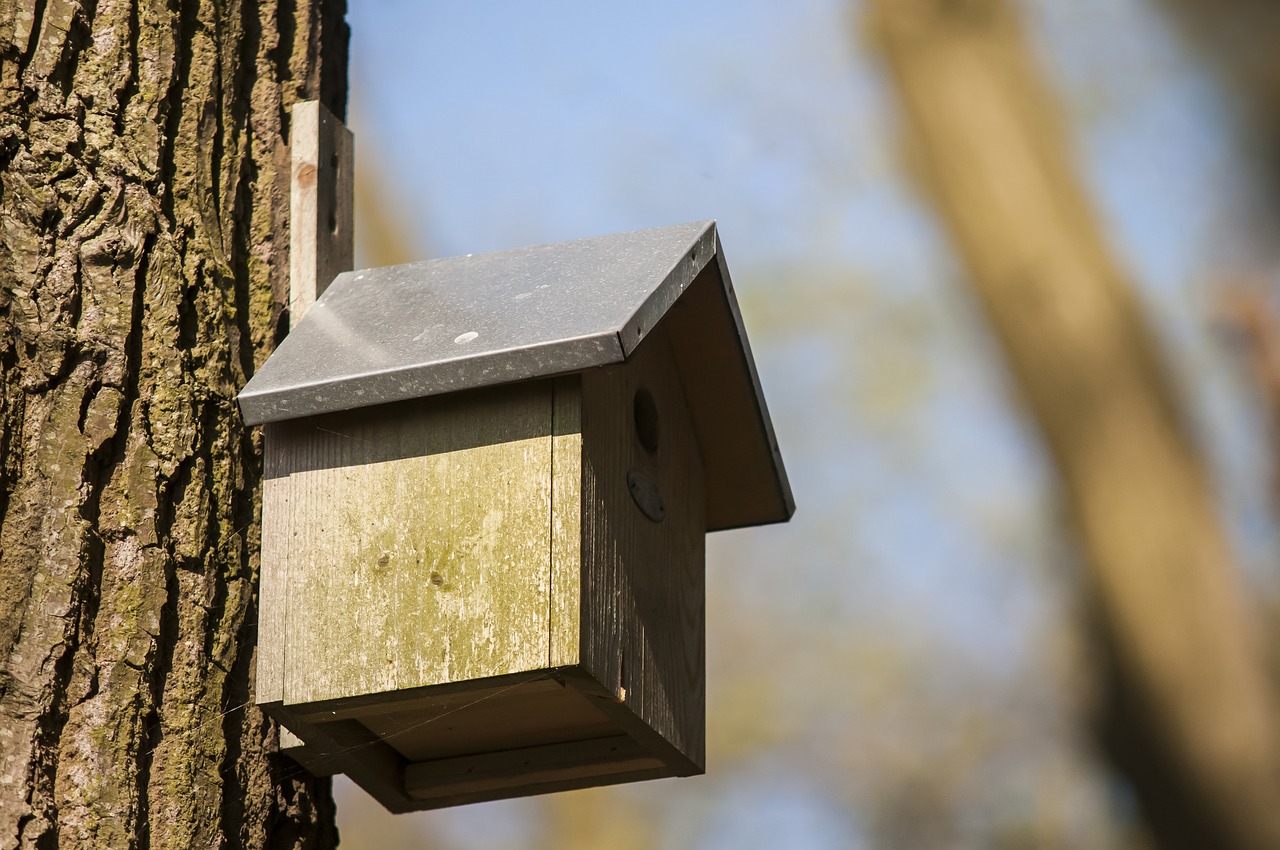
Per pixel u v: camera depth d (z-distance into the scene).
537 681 5.97
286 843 6.41
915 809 18.09
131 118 6.72
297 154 7.33
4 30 6.49
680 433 7.26
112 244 6.43
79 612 5.94
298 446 6.28
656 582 6.71
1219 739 14.89
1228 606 15.31
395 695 5.98
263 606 6.16
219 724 6.18
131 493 6.18
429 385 5.96
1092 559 15.83
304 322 6.61
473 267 6.70
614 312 5.97
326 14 7.90
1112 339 16.20
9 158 6.32
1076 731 17.66
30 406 6.10
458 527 6.05
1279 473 16.42
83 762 5.81
